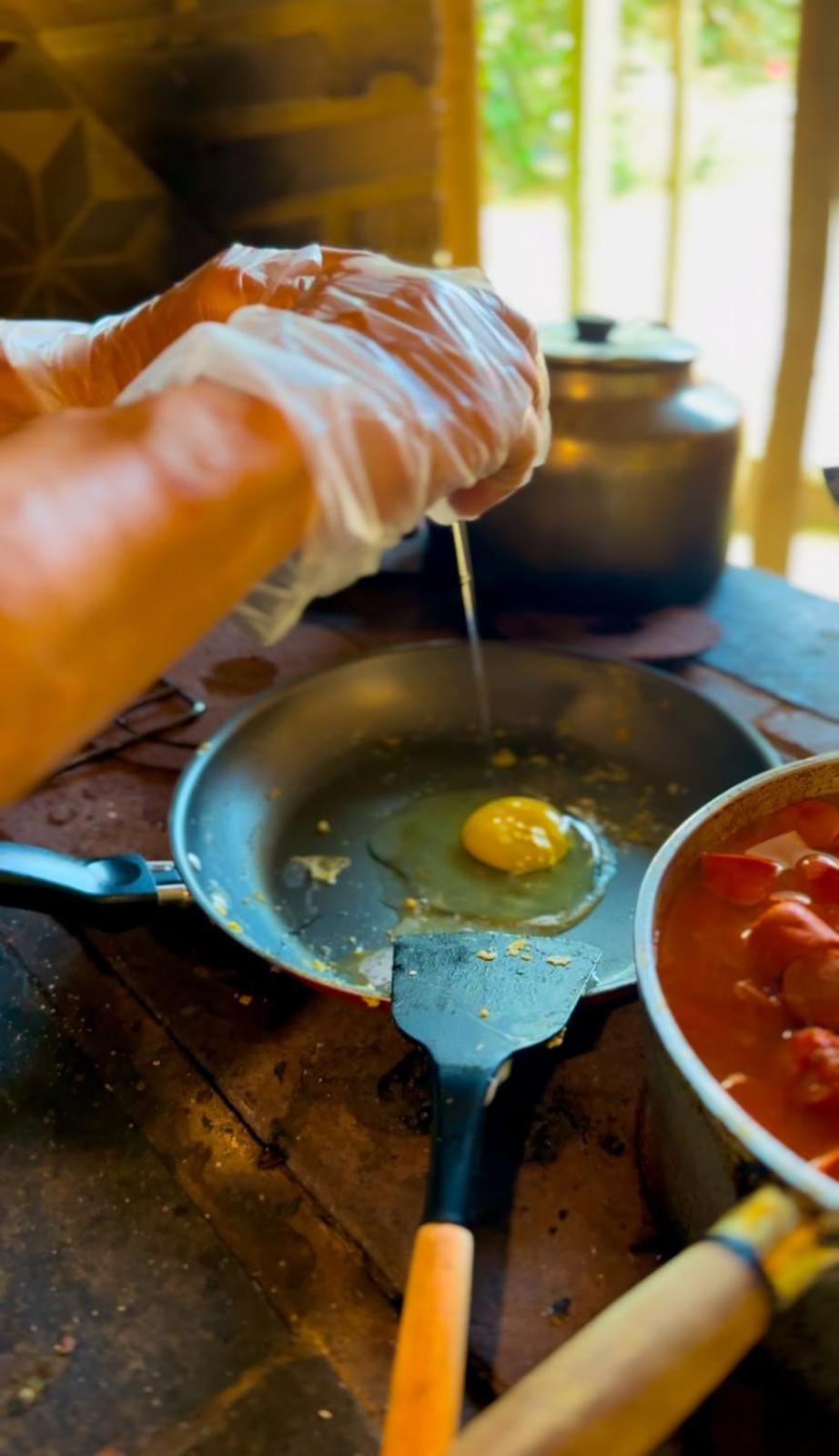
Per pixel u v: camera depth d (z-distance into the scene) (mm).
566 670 662
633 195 2455
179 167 946
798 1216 313
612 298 2051
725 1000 411
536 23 2383
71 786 636
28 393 581
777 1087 387
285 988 519
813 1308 340
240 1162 461
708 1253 311
